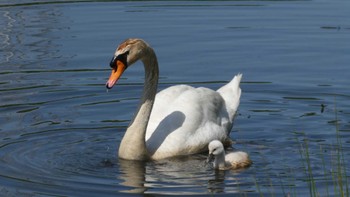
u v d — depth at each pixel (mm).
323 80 19094
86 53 20734
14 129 16156
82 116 17094
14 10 24812
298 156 14938
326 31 22656
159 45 21359
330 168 14188
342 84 18812
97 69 19750
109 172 14180
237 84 17281
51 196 12867
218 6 25484
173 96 16234
